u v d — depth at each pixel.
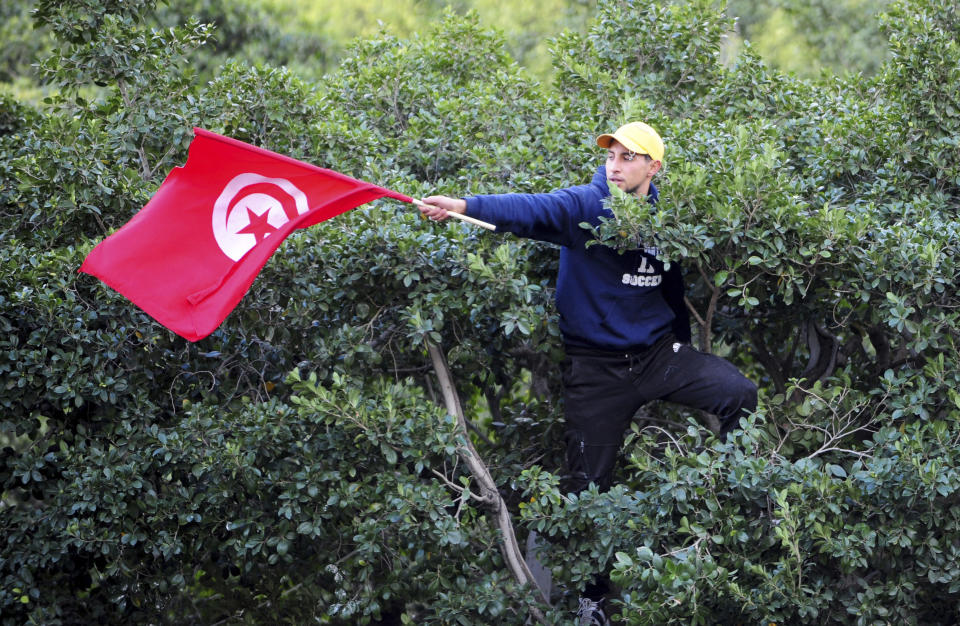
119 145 13.82
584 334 11.81
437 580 11.97
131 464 11.98
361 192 11.05
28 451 12.43
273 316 12.57
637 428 12.27
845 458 11.97
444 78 17.16
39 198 13.11
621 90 15.37
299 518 11.92
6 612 12.48
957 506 11.30
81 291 12.52
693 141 13.87
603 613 12.12
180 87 14.35
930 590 12.40
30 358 11.77
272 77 14.24
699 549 10.71
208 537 12.35
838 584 11.47
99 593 13.21
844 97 16.34
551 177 13.80
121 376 12.42
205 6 32.00
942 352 12.18
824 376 13.98
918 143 14.10
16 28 32.03
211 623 13.98
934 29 14.12
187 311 10.93
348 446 11.87
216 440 11.97
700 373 11.78
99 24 14.27
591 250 11.59
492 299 11.77
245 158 11.18
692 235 11.27
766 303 13.02
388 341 12.67
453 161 15.08
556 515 11.69
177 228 11.12
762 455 11.55
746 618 11.12
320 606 13.96
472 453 12.27
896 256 11.55
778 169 13.21
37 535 12.17
